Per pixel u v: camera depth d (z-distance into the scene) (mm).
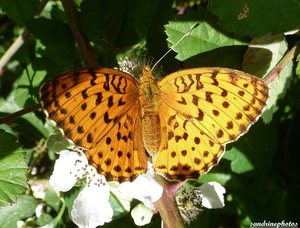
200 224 120
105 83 92
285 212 128
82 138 92
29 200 126
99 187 108
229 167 125
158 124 98
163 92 99
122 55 124
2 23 152
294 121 130
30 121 131
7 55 138
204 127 96
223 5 108
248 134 121
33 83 131
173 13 126
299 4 107
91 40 123
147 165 96
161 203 96
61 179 107
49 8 141
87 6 122
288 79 111
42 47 133
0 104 135
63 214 128
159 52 122
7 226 124
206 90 95
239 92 92
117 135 95
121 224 117
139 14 125
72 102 90
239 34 108
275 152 123
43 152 133
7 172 106
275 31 107
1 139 107
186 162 96
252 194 128
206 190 116
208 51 113
